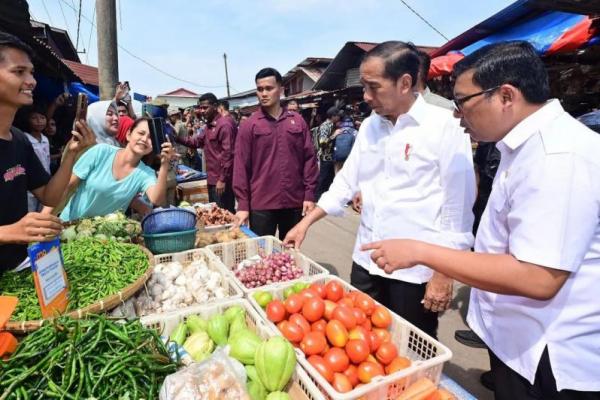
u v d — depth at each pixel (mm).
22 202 1946
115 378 1128
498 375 1428
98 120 3984
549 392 1252
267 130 3820
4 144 1806
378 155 2256
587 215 1045
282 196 3980
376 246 1286
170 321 1723
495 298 1393
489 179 3869
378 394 1353
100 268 1824
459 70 1269
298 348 1557
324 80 16266
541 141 1130
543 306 1227
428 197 2076
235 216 3764
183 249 2553
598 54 4371
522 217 1111
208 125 6469
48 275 1427
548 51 4473
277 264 2387
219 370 1162
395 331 1767
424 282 2166
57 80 6680
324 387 1302
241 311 1801
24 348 1178
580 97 4621
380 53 1843
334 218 7484
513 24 6312
